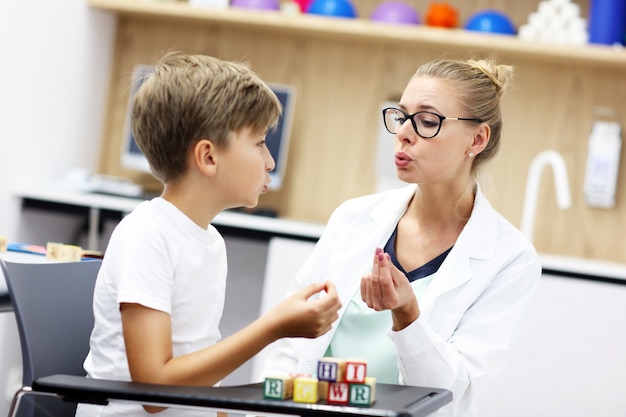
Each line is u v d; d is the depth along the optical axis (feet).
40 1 9.85
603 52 10.05
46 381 3.10
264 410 2.95
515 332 4.92
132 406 3.37
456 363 4.51
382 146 10.66
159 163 3.90
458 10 11.19
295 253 9.34
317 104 11.43
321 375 3.07
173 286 3.74
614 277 8.98
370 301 4.14
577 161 10.94
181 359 3.43
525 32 10.34
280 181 11.03
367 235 5.38
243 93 3.84
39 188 10.34
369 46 11.31
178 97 3.80
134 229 3.70
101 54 11.41
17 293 3.98
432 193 5.19
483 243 5.09
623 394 8.79
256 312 11.16
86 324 4.53
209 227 4.06
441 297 4.98
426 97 4.97
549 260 9.23
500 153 11.04
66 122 10.80
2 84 9.35
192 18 11.10
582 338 8.87
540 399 8.89
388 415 2.91
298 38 11.43
